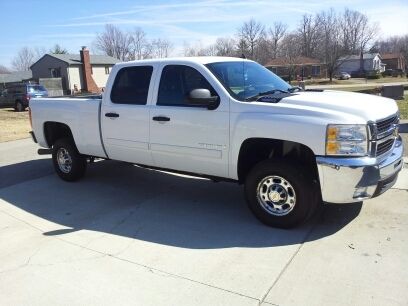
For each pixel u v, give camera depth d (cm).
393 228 471
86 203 623
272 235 472
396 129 502
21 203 640
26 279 404
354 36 9538
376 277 374
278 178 476
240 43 8906
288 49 9475
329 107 454
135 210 581
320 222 497
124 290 376
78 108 673
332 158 438
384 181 452
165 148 564
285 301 346
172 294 366
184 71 543
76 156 716
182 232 496
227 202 595
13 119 2183
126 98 606
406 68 8981
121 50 9256
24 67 11700
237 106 492
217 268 405
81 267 421
